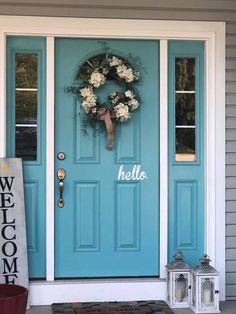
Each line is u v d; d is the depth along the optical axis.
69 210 5.15
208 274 4.79
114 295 5.07
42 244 5.10
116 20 5.07
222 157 5.19
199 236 5.26
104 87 5.14
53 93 5.07
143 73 5.21
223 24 5.19
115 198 5.20
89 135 5.16
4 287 3.35
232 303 5.11
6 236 4.87
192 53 5.24
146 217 5.22
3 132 4.96
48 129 5.07
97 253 5.19
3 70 4.95
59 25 5.01
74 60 5.12
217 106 5.18
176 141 5.23
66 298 5.02
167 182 5.21
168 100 5.22
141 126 5.21
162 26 5.12
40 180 5.09
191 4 5.14
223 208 5.20
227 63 5.21
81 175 5.16
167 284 5.05
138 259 5.22
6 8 4.96
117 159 5.20
